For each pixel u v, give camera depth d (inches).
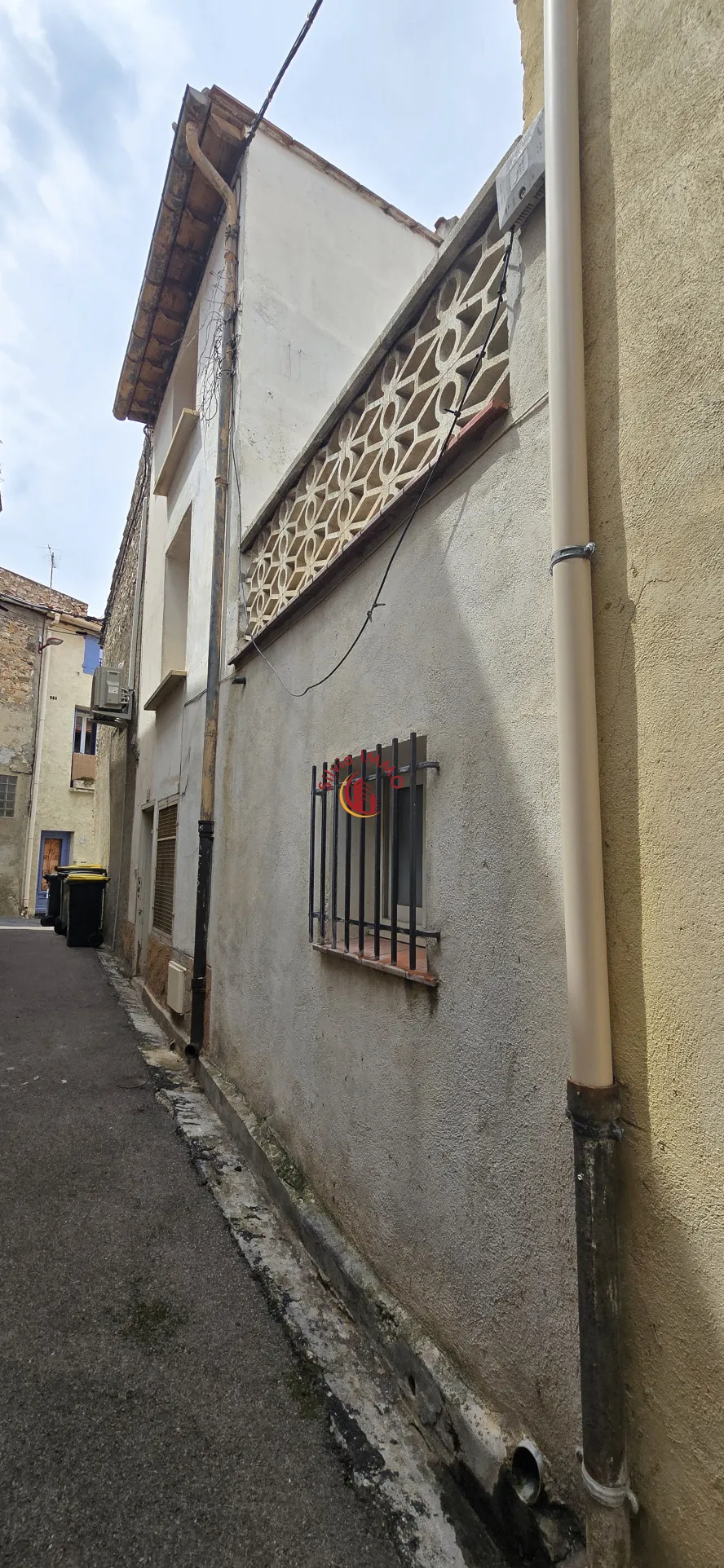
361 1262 102.0
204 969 218.7
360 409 132.3
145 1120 175.0
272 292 232.4
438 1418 77.1
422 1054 88.1
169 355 337.4
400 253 274.8
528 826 70.1
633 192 60.4
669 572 54.9
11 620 883.4
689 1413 49.1
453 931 82.1
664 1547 50.2
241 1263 115.4
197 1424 82.4
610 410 61.8
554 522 64.1
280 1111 142.6
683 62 55.9
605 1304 54.5
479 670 80.8
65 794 920.3
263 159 237.6
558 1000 64.7
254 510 213.8
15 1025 264.2
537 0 79.0
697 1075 50.3
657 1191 52.9
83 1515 70.2
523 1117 68.8
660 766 54.8
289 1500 72.9
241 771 189.9
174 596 336.8
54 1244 118.6
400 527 103.6
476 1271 75.3
